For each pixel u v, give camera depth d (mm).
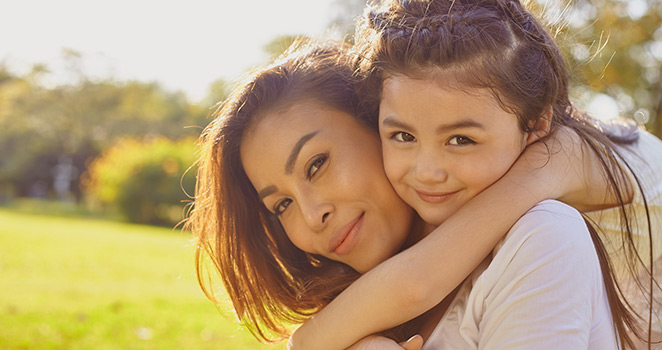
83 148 54531
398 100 1563
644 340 1736
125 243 13531
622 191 1818
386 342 1648
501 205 1568
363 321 1650
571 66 2035
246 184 2109
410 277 1577
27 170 55031
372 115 1876
